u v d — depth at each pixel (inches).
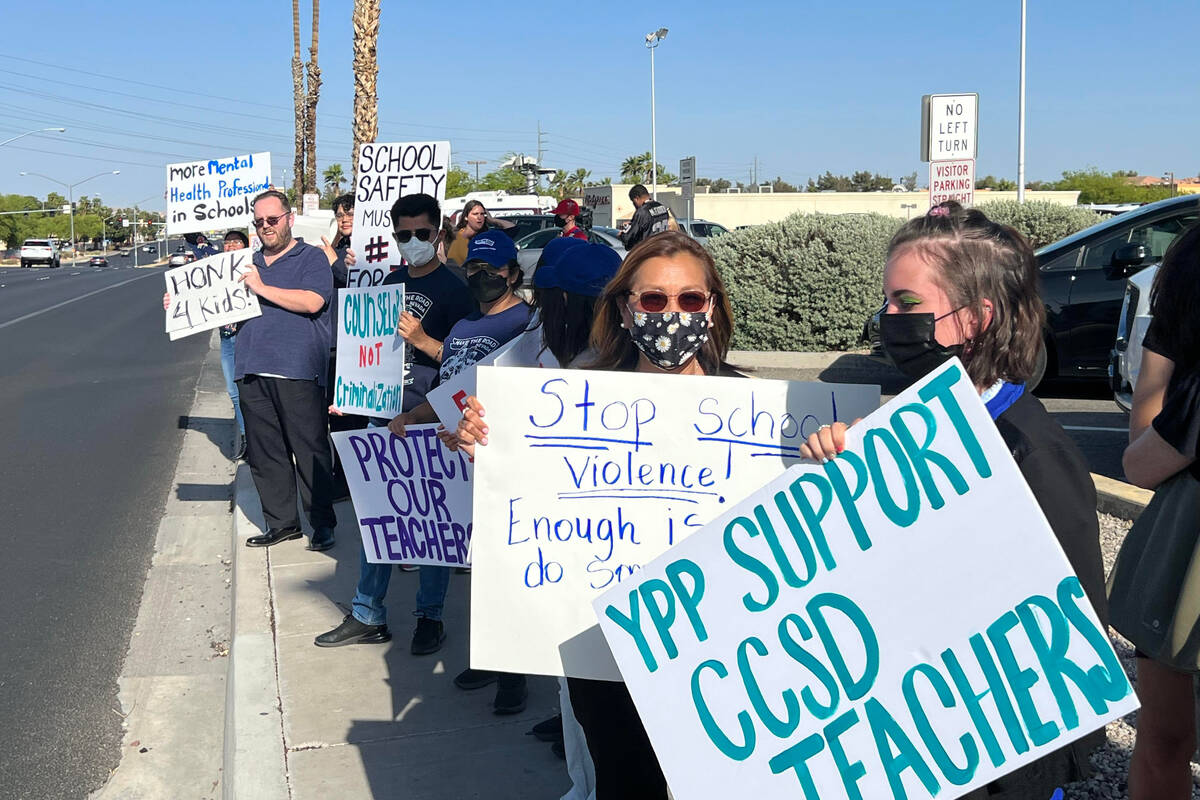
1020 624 65.2
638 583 74.6
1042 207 482.0
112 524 276.7
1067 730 64.1
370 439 145.5
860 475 69.4
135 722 166.7
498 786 130.9
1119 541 193.3
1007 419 72.3
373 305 179.5
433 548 145.3
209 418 432.1
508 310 153.3
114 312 1066.7
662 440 86.4
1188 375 81.8
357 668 167.3
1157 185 3169.3
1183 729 90.9
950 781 67.1
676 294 93.4
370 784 131.3
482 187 2581.2
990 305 71.0
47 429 410.0
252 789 129.6
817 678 70.6
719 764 72.7
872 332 407.8
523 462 88.0
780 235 479.2
